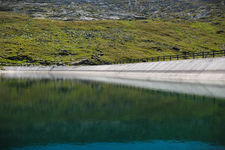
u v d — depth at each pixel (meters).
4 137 7.48
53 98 15.76
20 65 94.88
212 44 148.12
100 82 31.03
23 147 6.67
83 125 8.90
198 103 13.40
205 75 32.91
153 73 44.16
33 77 46.03
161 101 14.25
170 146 6.71
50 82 31.38
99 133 7.96
